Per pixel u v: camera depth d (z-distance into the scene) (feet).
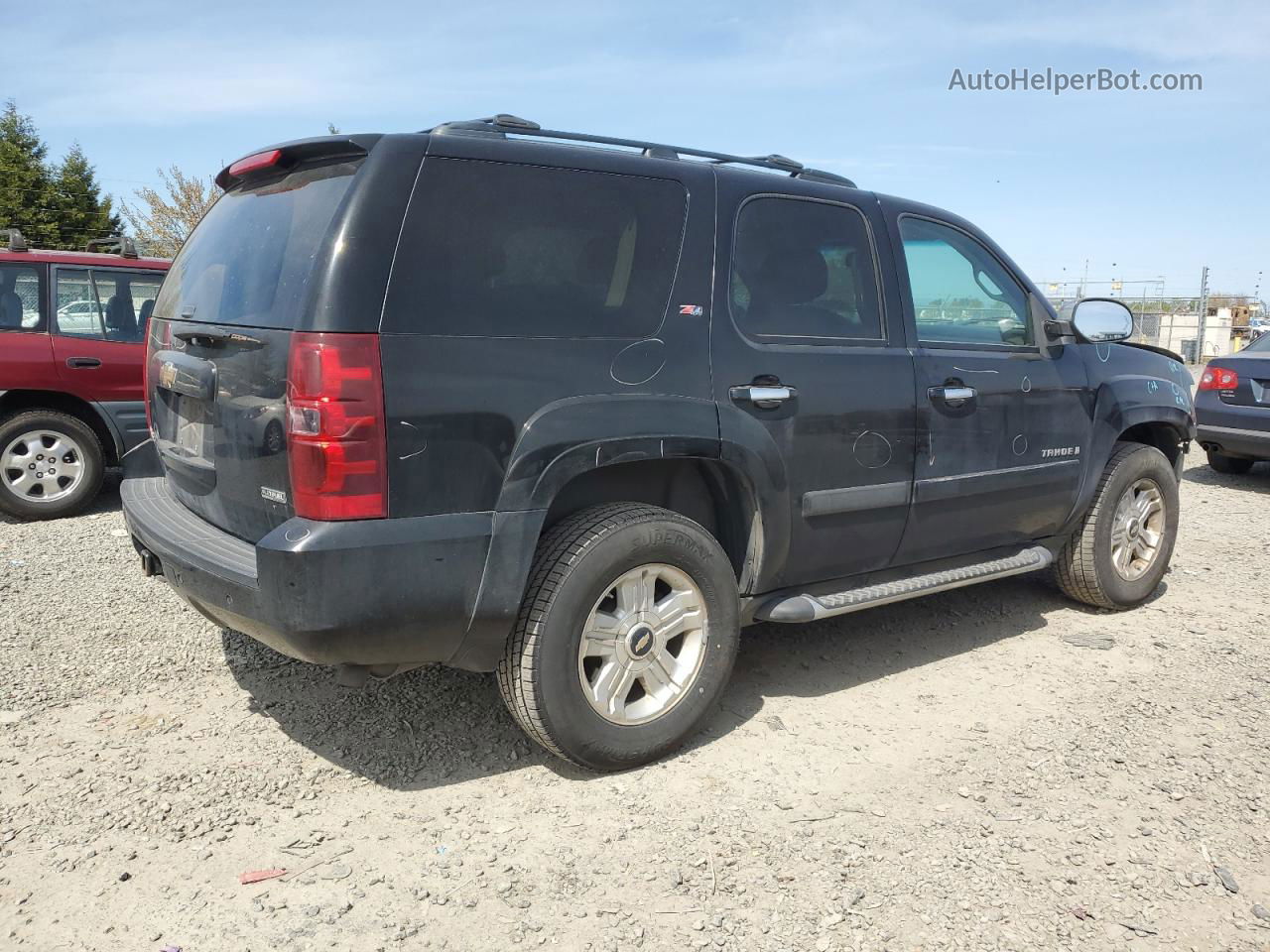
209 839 9.73
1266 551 21.72
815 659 14.82
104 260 23.65
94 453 23.36
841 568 13.10
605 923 8.59
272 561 9.09
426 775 11.06
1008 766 11.50
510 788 10.82
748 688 13.69
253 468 9.82
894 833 10.03
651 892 9.02
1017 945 8.39
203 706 12.68
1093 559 16.56
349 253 9.21
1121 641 15.87
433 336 9.52
